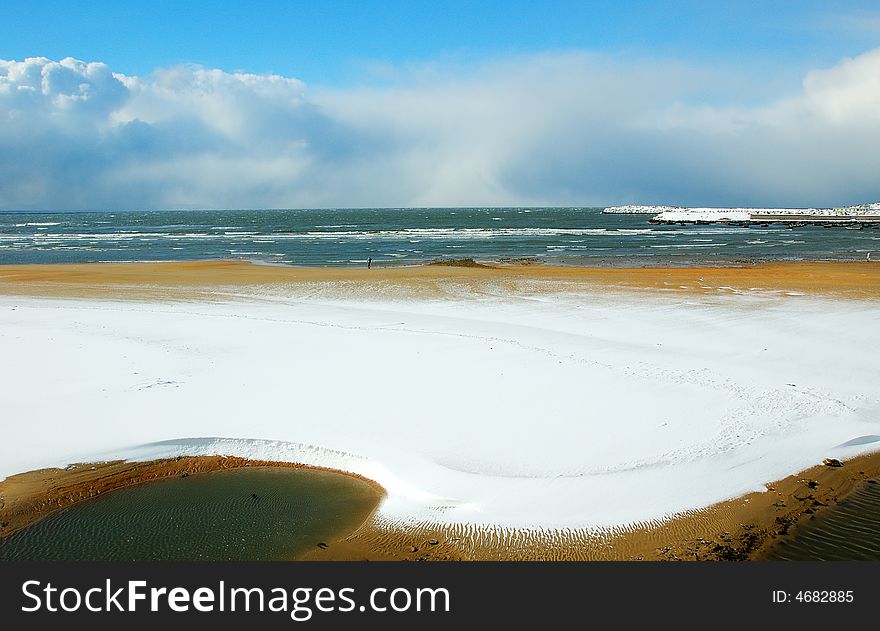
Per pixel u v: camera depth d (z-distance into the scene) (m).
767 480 9.81
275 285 29.52
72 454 10.70
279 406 12.77
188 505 9.61
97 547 8.52
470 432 11.53
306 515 9.30
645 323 20.75
